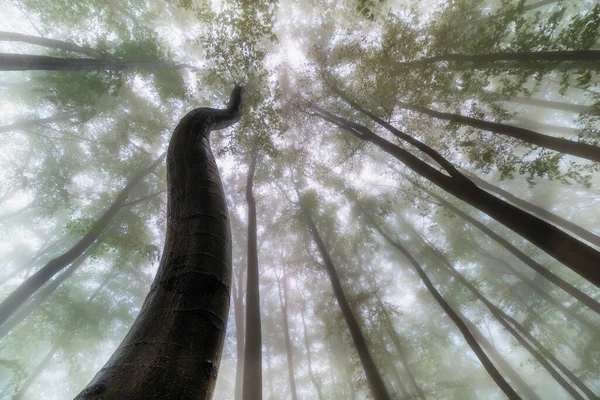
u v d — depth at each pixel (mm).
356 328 9086
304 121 12258
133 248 11086
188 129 2320
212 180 1748
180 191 1640
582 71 7914
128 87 11828
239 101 4570
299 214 15477
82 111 11188
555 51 7535
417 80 9383
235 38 7715
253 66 8367
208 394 809
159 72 11234
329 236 16797
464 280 16016
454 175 5887
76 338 12734
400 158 7309
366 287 16172
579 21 7305
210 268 1150
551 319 17609
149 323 957
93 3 9719
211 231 1334
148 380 748
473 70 8992
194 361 848
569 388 11477
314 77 11266
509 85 9094
